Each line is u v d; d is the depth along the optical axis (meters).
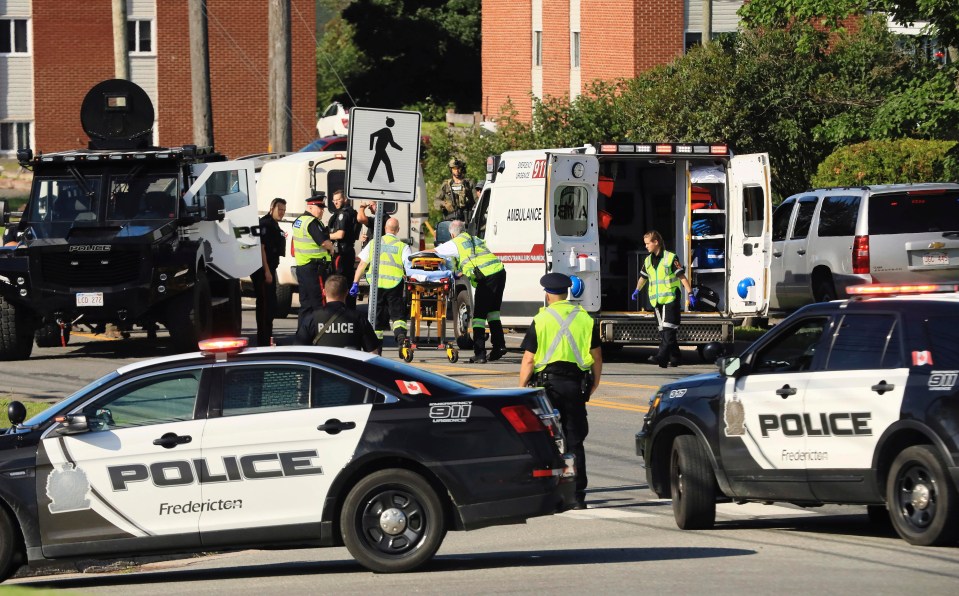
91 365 53.69
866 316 26.00
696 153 54.16
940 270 56.78
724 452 27.67
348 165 35.41
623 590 22.58
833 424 25.77
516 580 23.80
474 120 135.25
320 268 52.19
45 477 24.34
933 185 57.31
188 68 133.88
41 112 131.12
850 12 62.03
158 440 24.39
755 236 54.56
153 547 24.34
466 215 74.94
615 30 104.31
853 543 26.34
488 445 24.50
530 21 123.94
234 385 24.77
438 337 58.59
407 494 24.48
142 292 53.25
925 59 72.81
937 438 24.00
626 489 33.34
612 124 89.19
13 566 24.66
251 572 26.38
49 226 54.62
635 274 57.00
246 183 59.59
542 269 53.78
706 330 54.72
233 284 58.94
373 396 24.66
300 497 24.33
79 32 131.38
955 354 24.58
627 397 46.00
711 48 83.81
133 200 54.91
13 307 54.34
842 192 59.25
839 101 80.75
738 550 26.09
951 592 21.62
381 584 23.69
